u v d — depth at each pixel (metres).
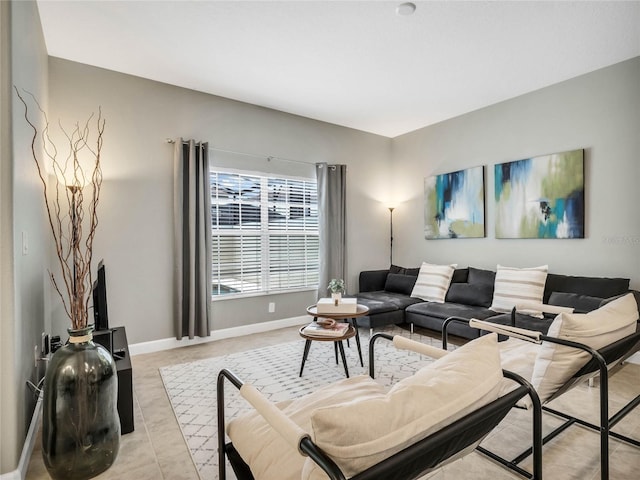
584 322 1.55
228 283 4.05
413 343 1.55
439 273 4.25
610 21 2.57
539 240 3.77
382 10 2.46
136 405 2.40
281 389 2.62
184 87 3.72
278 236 4.45
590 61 3.17
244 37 2.79
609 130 3.25
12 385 1.59
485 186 4.25
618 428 2.02
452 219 4.60
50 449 1.63
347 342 3.73
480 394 0.94
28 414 1.89
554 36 2.77
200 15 2.51
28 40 2.06
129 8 2.43
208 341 3.85
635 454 1.79
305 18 2.55
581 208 3.41
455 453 1.06
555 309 2.34
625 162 3.16
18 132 1.75
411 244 5.21
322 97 3.99
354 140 5.09
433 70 3.33
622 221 3.18
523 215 3.86
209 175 3.77
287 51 2.99
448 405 0.88
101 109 3.28
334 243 4.75
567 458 1.76
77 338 1.74
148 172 3.52
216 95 3.93
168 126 3.64
